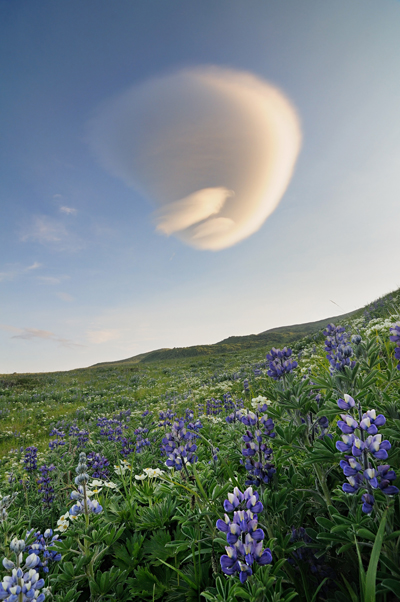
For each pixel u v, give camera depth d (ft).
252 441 6.76
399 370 7.54
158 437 19.03
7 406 67.87
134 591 6.68
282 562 4.78
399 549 4.55
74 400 74.02
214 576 6.09
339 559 5.39
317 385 6.68
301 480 6.80
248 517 4.10
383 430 5.61
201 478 8.82
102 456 19.27
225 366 89.76
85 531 7.53
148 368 130.21
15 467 25.66
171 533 8.29
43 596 5.32
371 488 4.32
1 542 7.86
